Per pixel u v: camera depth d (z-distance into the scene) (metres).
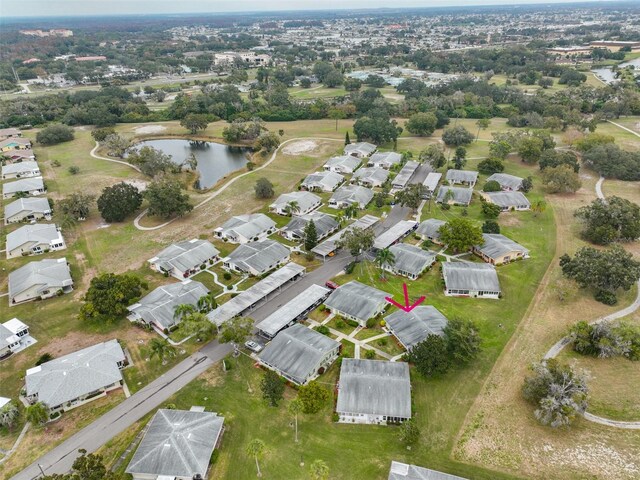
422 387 79.06
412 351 81.62
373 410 72.31
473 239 116.81
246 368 84.38
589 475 63.88
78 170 190.62
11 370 84.94
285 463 66.25
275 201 152.25
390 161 189.88
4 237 135.25
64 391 76.06
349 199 151.50
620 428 70.75
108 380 79.12
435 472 62.16
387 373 78.25
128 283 99.94
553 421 68.94
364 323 94.44
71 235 137.25
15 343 90.25
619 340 82.31
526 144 188.00
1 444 70.62
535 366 75.38
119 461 67.25
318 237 130.75
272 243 122.94
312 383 72.81
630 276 97.25
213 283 111.56
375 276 112.69
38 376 78.38
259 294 102.62
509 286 107.00
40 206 150.00
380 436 70.56
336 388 79.31
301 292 106.44
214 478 64.31
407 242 129.25
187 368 84.69
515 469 64.94
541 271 112.56
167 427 68.94
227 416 74.38
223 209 153.88
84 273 117.00
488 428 71.06
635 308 97.88
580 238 128.50
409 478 61.16
